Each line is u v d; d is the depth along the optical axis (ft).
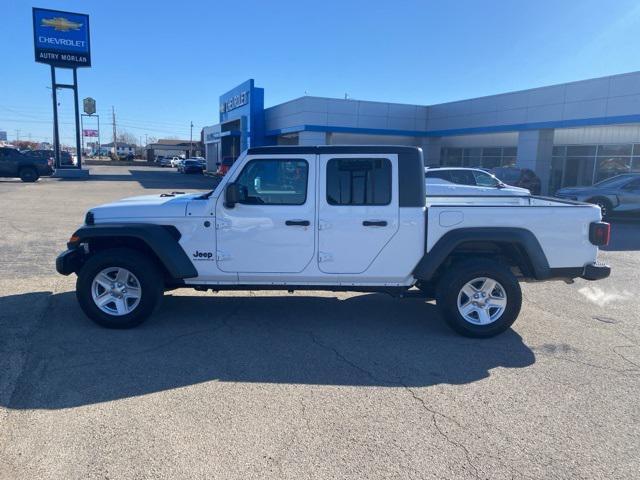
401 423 11.99
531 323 19.97
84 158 305.53
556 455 10.80
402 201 17.74
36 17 115.14
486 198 22.89
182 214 17.89
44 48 116.57
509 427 11.91
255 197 17.98
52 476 9.76
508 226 17.76
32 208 54.54
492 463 10.46
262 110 120.57
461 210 17.70
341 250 17.88
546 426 11.98
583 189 55.57
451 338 18.04
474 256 18.53
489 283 17.87
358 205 17.79
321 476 9.91
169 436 11.22
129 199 20.08
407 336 18.17
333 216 17.71
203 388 13.62
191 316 19.92
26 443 10.83
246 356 15.97
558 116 80.28
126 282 18.16
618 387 14.15
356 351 16.61
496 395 13.55
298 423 11.89
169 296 22.79
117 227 17.70
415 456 10.65
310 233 17.81
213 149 187.73
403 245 17.83
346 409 12.62
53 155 136.05
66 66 119.85
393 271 17.98
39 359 15.31
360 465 10.30
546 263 17.90
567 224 17.87
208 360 15.57
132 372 14.55
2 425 11.52
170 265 17.74
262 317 20.02
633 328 19.44
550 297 24.02
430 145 110.32
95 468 10.02
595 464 10.51
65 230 40.24
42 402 12.64
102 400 12.81
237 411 12.40
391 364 15.57
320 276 18.07
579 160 82.99
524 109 86.17
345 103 100.68
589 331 19.04
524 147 86.69
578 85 76.89
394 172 17.74
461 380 14.48
